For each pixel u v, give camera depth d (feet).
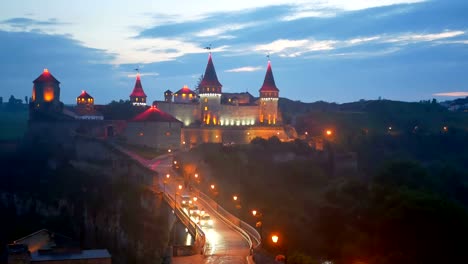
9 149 488.44
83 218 362.94
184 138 488.85
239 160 426.10
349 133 629.10
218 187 352.08
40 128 482.69
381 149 613.93
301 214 347.97
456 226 286.87
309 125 637.71
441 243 284.61
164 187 318.24
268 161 457.68
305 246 281.74
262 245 193.06
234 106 538.06
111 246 332.39
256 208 323.37
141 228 312.71
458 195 454.81
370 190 384.06
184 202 275.39
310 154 497.05
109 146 400.67
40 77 506.48
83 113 513.45
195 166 387.55
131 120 450.71
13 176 430.61
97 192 370.53
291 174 446.19
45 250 224.94
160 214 298.97
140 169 342.44
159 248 290.56
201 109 524.52
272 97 549.13
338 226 321.52
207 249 189.06
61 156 445.78
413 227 289.33
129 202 335.67
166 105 503.61
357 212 340.59
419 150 639.76
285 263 168.86
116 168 374.63
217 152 430.61
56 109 505.25
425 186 389.80
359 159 566.77
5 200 408.26
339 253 290.15
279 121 572.92
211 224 236.63
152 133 442.91
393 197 317.83
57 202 382.83
